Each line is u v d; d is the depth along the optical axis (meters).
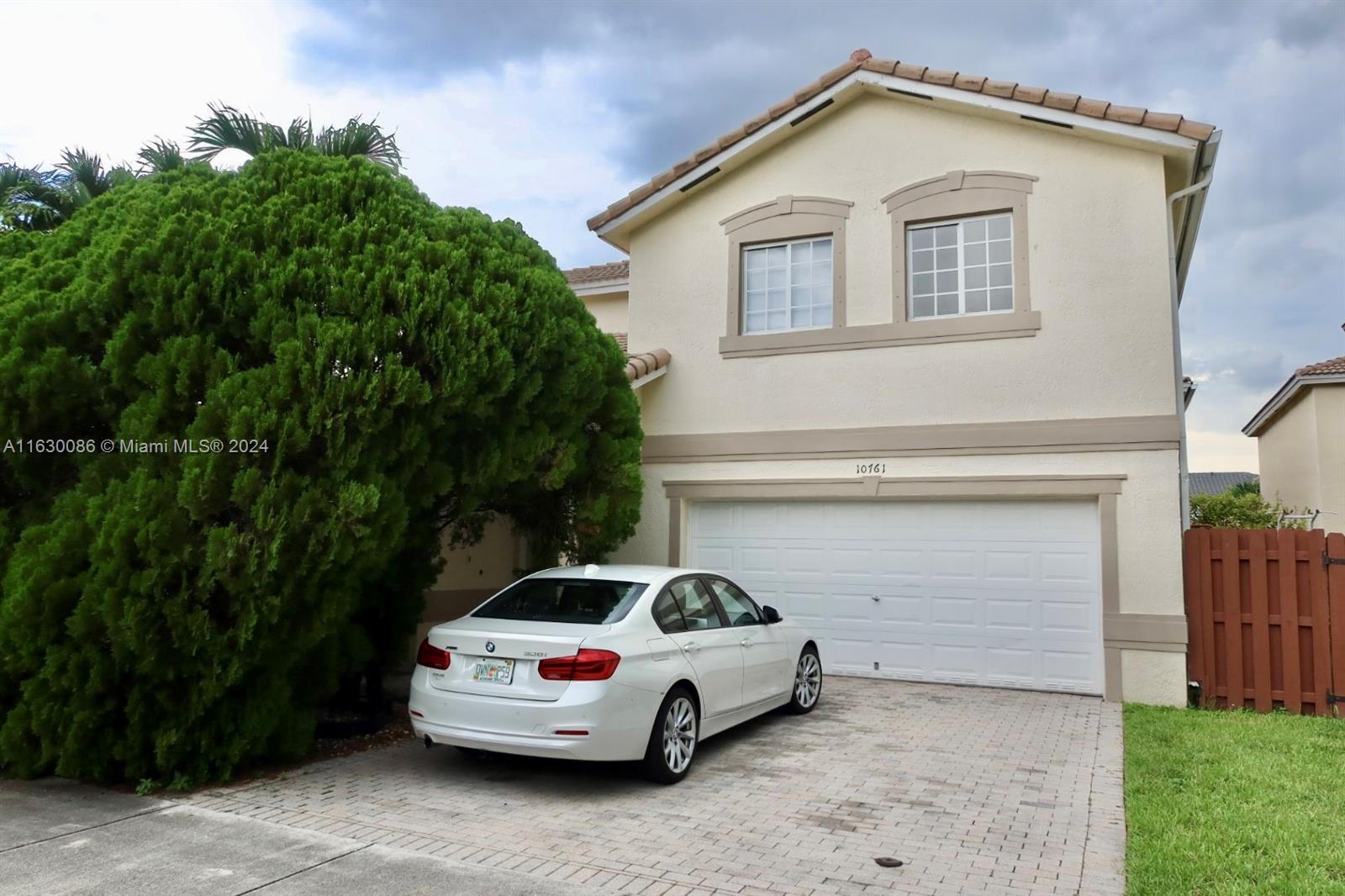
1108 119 9.88
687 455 11.84
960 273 10.84
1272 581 9.38
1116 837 5.52
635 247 12.49
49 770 6.56
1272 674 9.26
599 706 6.04
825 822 5.75
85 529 6.12
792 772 6.90
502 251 8.10
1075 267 10.21
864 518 11.09
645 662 6.42
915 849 5.29
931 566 10.72
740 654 7.68
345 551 6.34
